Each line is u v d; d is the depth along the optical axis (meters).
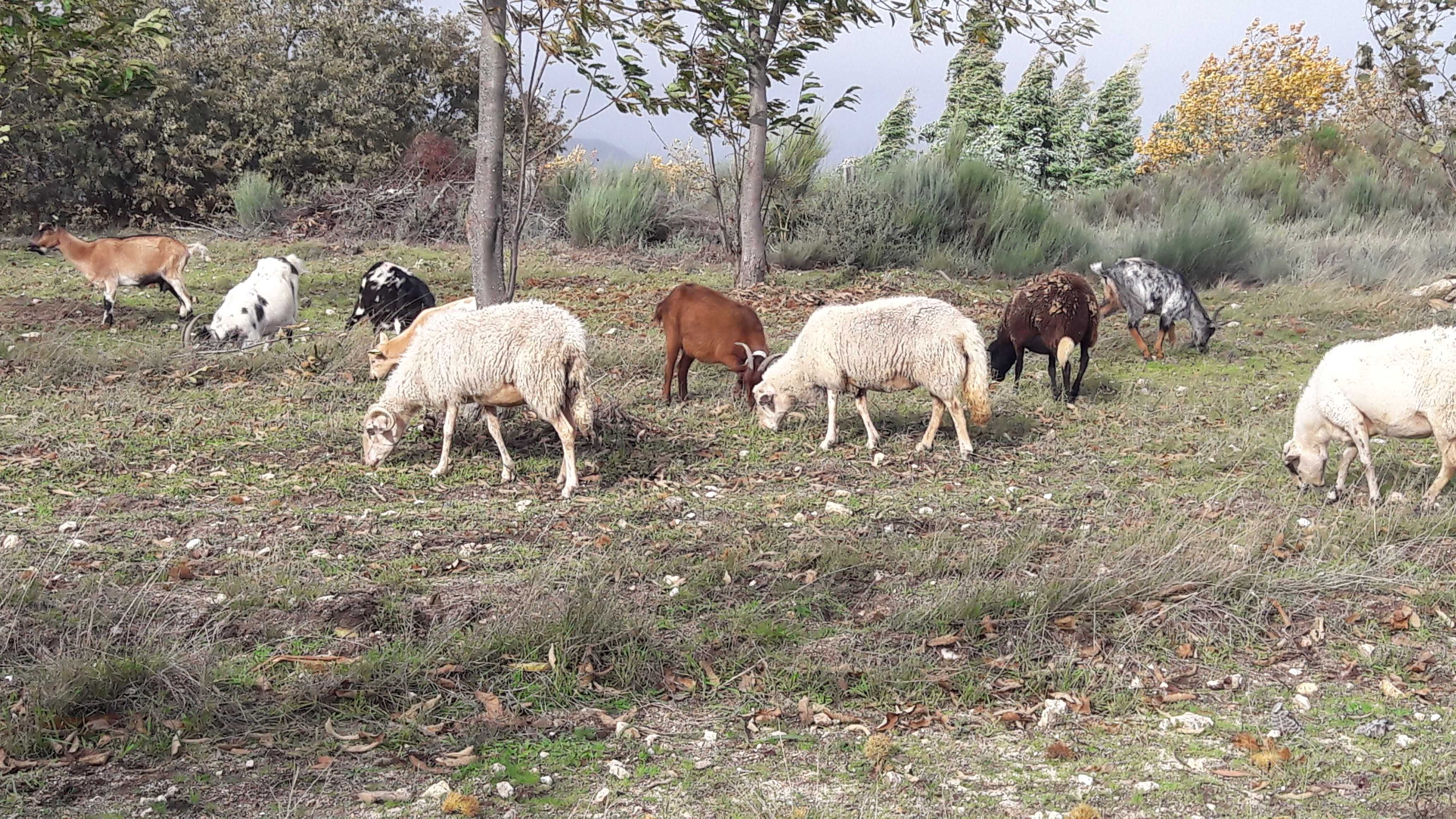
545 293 15.20
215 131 23.61
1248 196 22.72
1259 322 14.23
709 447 8.81
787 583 5.78
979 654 5.03
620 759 4.11
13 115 20.80
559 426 7.45
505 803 3.78
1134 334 12.40
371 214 21.22
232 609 5.23
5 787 3.79
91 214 22.11
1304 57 39.44
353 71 24.05
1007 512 7.23
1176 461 8.48
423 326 8.31
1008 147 24.36
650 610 5.39
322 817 3.68
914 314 8.38
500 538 6.52
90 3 10.63
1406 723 4.41
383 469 7.97
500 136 9.03
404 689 4.54
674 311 9.85
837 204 18.31
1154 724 4.45
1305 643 5.15
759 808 3.76
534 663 4.77
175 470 7.70
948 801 3.84
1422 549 6.20
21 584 5.29
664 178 21.62
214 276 16.39
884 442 9.01
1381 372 6.81
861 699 4.61
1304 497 7.39
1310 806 3.80
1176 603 5.42
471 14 8.98
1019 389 10.88
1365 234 19.22
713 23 9.51
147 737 4.13
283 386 10.14
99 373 10.27
